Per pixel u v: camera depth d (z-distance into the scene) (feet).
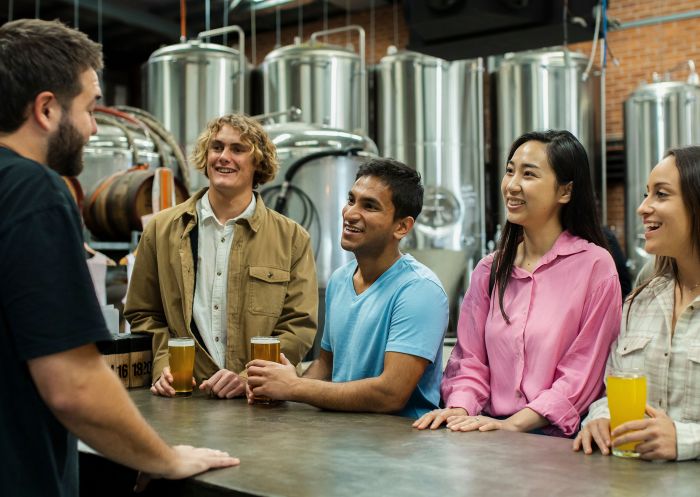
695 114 21.54
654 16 24.89
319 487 4.12
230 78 21.59
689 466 4.59
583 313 6.39
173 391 6.89
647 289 5.87
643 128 21.81
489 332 6.66
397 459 4.72
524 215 6.55
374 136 23.89
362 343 6.57
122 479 4.76
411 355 6.16
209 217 7.78
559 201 6.58
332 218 15.57
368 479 4.27
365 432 5.47
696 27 24.25
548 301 6.46
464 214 22.33
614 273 6.45
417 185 6.63
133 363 7.39
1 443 3.74
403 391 6.16
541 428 6.16
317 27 31.04
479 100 22.90
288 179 15.52
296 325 7.79
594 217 6.68
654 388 5.59
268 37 32.17
